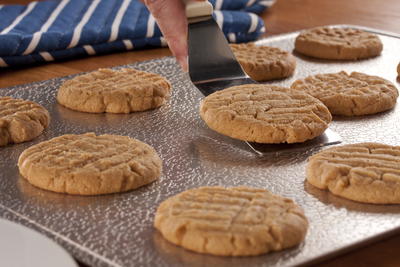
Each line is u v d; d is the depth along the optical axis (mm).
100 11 756
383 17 821
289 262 418
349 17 821
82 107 593
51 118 583
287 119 541
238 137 535
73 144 514
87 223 456
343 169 486
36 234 407
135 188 489
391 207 470
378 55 707
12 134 545
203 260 420
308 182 497
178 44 613
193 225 427
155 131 565
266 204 445
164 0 596
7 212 465
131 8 764
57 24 732
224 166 518
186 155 531
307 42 706
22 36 680
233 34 746
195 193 456
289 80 655
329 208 469
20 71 684
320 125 543
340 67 680
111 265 418
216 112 545
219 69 604
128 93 595
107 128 570
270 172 510
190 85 637
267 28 785
